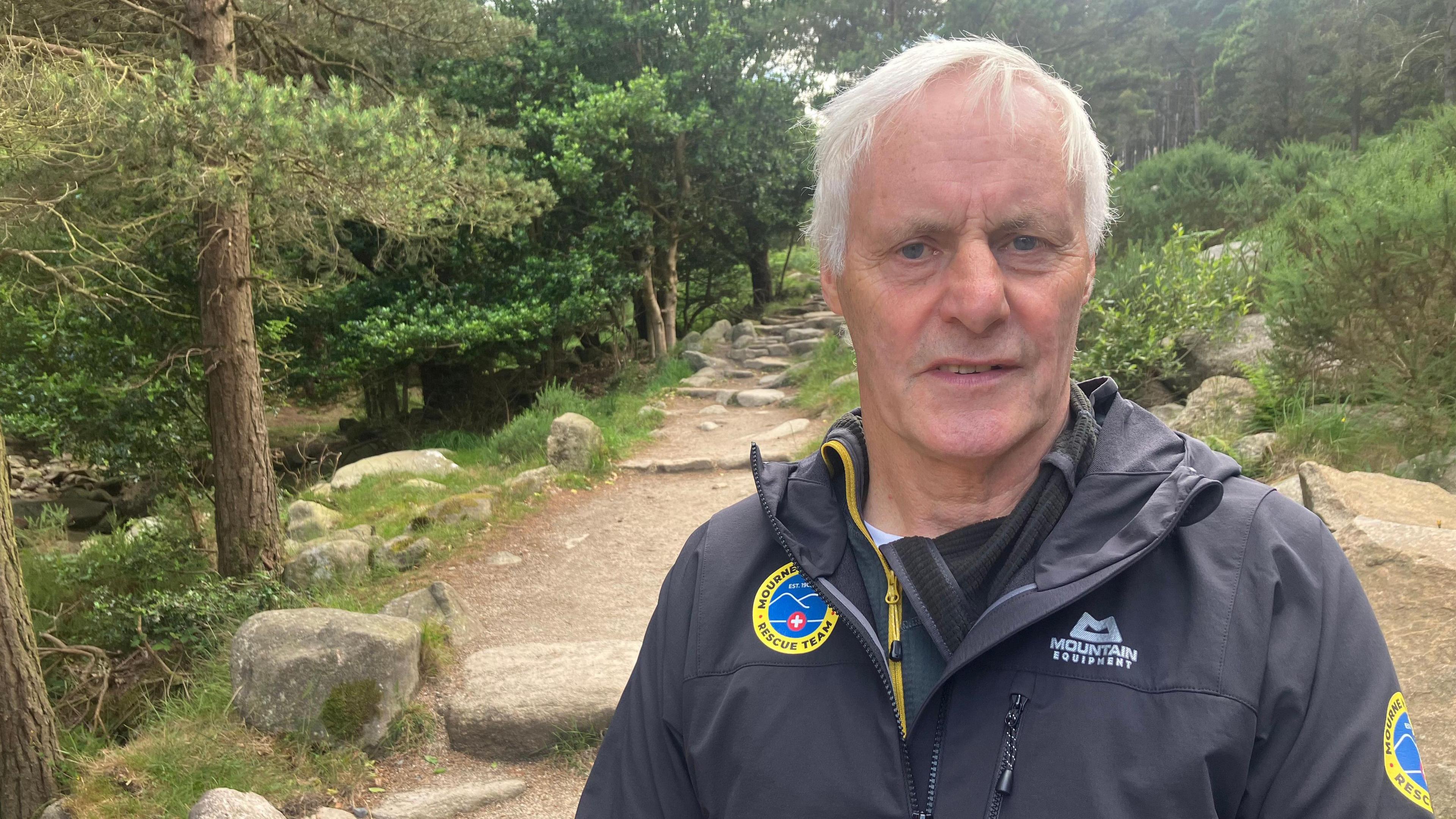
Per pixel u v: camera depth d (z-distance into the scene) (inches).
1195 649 29.8
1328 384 187.9
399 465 364.8
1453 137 267.7
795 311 785.6
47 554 313.1
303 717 147.8
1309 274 187.0
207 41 245.6
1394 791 28.2
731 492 299.3
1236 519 32.4
